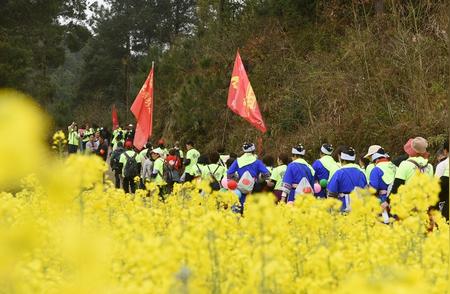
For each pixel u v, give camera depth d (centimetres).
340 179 1055
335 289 391
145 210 571
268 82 2677
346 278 408
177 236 404
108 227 578
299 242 500
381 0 2473
